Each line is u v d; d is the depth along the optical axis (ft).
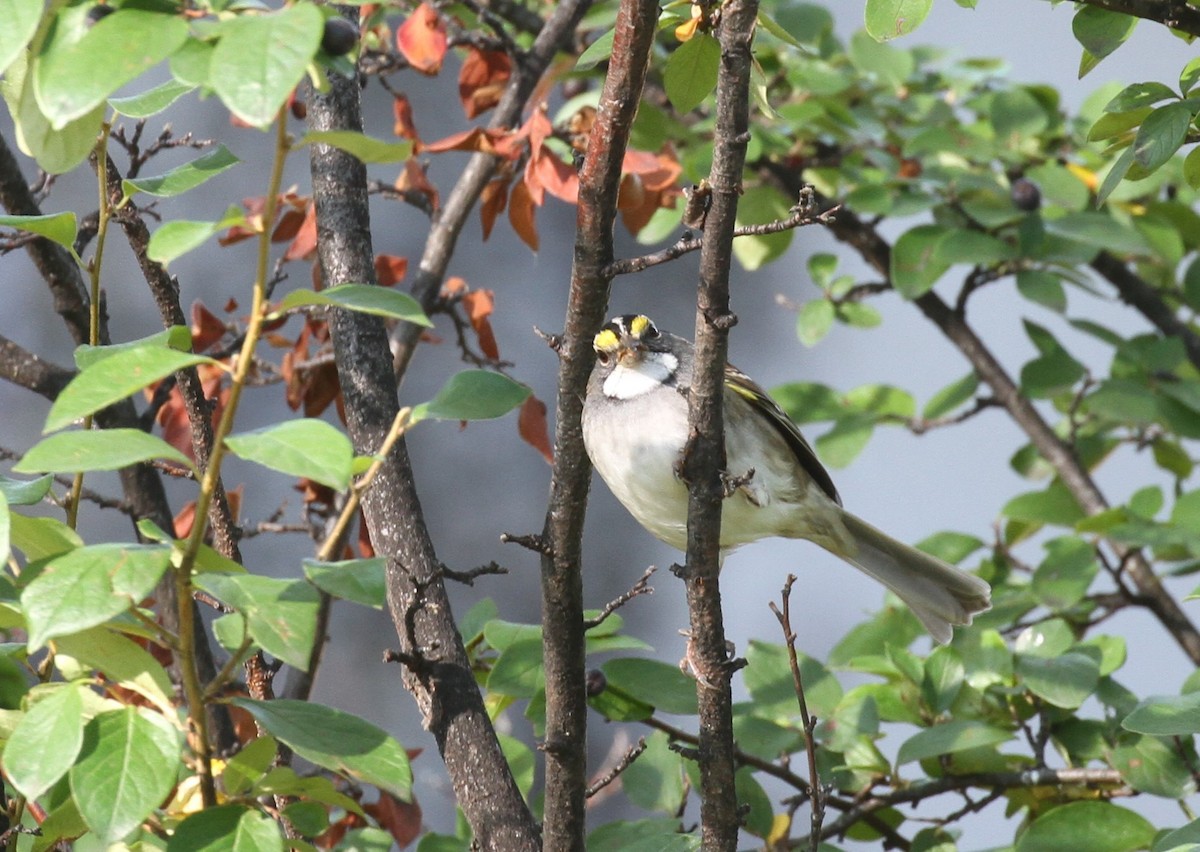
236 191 48.21
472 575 18.25
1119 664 25.08
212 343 27.04
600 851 21.20
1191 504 30.30
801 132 33.65
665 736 23.58
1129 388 31.99
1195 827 17.74
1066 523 32.27
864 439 34.53
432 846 21.66
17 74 14.65
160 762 13.01
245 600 13.01
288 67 10.28
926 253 32.24
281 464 11.39
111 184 19.22
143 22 10.98
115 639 14.35
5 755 12.67
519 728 37.86
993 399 34.42
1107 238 31.48
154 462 19.53
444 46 27.50
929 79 38.01
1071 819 21.76
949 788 23.65
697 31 17.15
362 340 21.76
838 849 22.72
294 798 18.16
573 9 30.19
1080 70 19.53
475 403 14.88
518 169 27.37
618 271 16.83
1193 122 18.45
